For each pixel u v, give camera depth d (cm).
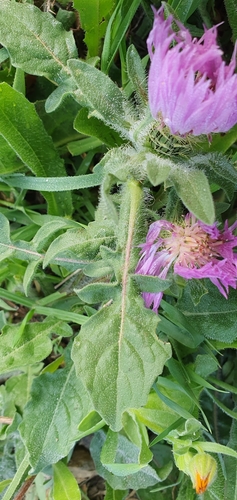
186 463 18
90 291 16
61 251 17
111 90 17
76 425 20
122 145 18
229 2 19
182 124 13
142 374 16
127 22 19
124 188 17
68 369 21
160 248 17
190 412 20
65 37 20
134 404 16
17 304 25
